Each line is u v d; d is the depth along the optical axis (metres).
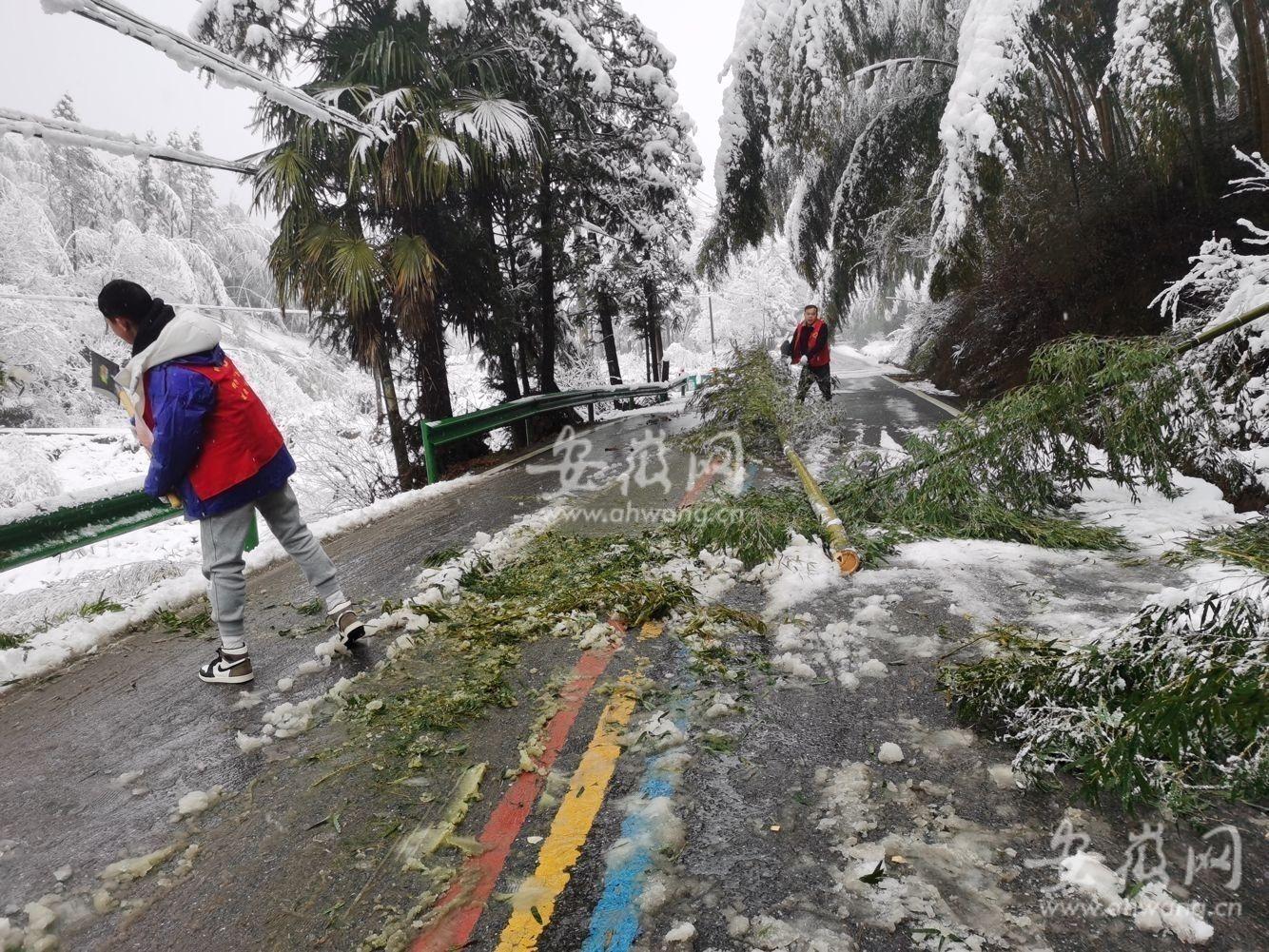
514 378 13.02
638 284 18.58
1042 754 2.05
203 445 2.90
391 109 8.10
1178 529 4.28
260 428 3.04
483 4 10.19
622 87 14.75
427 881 1.85
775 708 2.59
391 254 8.84
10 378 5.52
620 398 16.59
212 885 1.91
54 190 35.19
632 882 1.78
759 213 14.66
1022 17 8.28
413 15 8.73
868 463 5.68
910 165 14.07
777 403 8.70
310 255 8.28
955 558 4.10
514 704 2.76
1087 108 9.93
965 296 13.84
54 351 20.72
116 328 2.89
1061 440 4.68
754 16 12.91
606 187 14.75
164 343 2.75
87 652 3.73
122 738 2.77
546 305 13.23
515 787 2.23
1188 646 1.89
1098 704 2.03
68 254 27.98
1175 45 7.02
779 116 11.95
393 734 2.60
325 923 1.74
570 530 5.35
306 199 8.29
